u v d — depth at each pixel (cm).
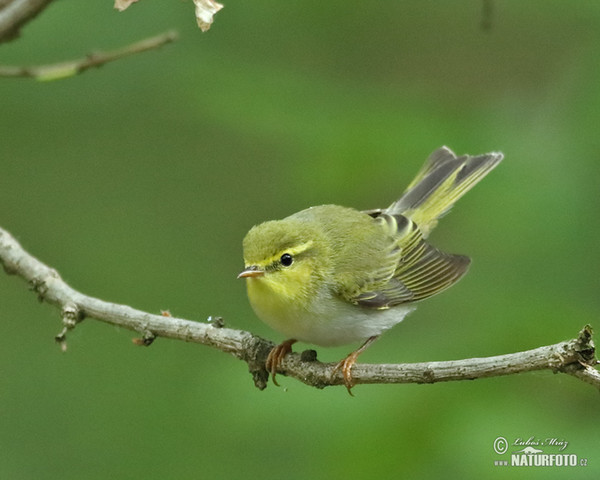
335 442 1048
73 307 862
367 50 1478
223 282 1462
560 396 1066
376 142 1264
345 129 1287
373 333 984
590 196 1240
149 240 1491
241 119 1304
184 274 1465
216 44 1424
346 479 1023
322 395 1093
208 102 1320
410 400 1067
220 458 1262
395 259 1019
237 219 1516
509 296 1197
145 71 1385
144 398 1370
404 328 1195
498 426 1028
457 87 1459
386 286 991
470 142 1273
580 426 1042
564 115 1309
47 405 1373
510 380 1074
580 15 1407
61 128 1434
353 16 1458
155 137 1509
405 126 1287
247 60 1416
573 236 1225
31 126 1422
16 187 1500
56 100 1391
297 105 1325
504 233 1241
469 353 1106
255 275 912
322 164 1262
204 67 1378
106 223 1498
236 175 1538
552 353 691
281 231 934
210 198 1524
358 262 977
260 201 1525
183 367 1414
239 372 1147
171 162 1525
